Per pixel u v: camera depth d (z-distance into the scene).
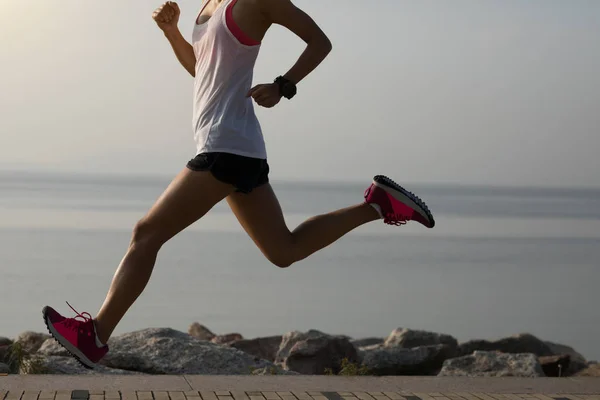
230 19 9.88
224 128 9.87
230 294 47.62
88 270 56.91
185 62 11.27
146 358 16.59
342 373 17.84
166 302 43.19
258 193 10.35
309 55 10.00
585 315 43.66
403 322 39.97
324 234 10.80
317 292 50.44
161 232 9.91
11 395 10.87
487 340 25.00
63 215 134.88
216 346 17.81
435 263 72.19
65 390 11.23
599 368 21.25
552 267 70.81
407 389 12.12
